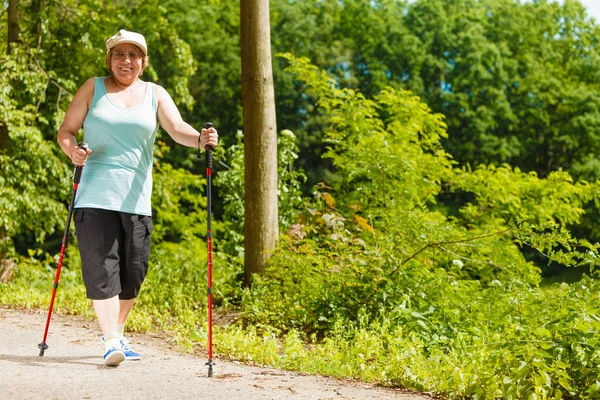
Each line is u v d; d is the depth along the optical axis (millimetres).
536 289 7086
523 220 7758
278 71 33312
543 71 33812
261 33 9117
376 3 36781
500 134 33562
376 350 5824
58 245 27516
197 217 21766
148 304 8891
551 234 7195
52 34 15844
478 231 10406
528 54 34312
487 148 32000
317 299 7746
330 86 12086
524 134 33594
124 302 5332
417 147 12188
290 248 8414
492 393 4527
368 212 10156
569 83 34094
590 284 6227
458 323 7055
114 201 5062
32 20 15406
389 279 7668
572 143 32500
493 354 4902
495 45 33719
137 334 7227
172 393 4098
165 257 10648
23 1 15492
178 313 8422
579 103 32969
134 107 5234
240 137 12039
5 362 4789
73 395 3875
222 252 11188
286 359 5727
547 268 25875
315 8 37156
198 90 32750
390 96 12148
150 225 5301
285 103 33188
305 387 4656
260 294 8227
